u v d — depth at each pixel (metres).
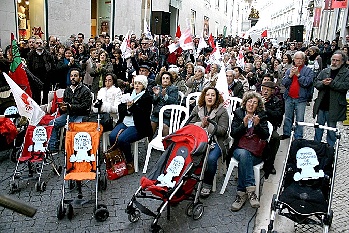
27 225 4.15
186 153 4.43
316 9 29.11
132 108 5.45
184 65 10.77
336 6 17.23
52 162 5.46
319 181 3.96
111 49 11.73
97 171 4.46
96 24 18.19
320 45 18.08
